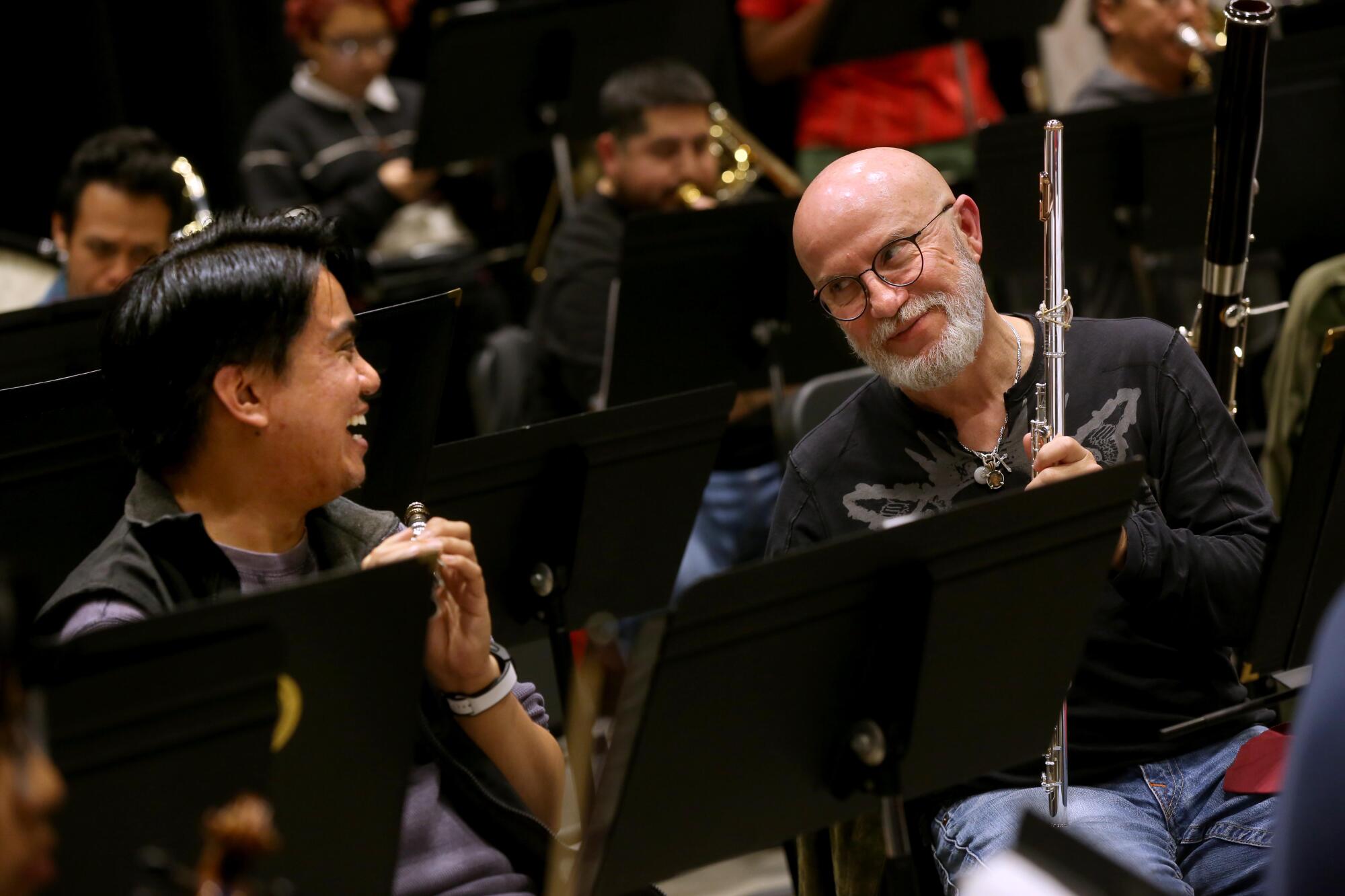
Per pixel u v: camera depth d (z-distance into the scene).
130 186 10.00
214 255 5.62
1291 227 11.61
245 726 4.38
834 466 7.11
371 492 6.88
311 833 4.85
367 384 5.91
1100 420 6.84
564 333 12.27
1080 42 16.83
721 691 5.03
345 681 4.72
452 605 5.87
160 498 5.67
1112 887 3.95
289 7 14.95
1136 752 6.82
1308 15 11.91
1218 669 6.93
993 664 5.51
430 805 6.03
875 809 5.64
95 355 8.58
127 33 16.53
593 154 15.36
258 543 5.85
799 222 6.80
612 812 5.03
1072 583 5.53
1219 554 6.52
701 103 12.30
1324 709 4.14
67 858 4.18
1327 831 4.12
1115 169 11.48
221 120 17.02
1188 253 12.74
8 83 15.84
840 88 15.06
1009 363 6.90
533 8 13.30
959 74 14.67
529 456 6.59
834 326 11.00
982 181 10.88
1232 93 7.15
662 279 10.48
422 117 13.42
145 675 4.22
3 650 3.51
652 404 6.63
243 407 5.61
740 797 5.27
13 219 16.19
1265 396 11.22
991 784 6.94
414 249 14.57
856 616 5.19
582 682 7.91
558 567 6.79
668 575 7.14
